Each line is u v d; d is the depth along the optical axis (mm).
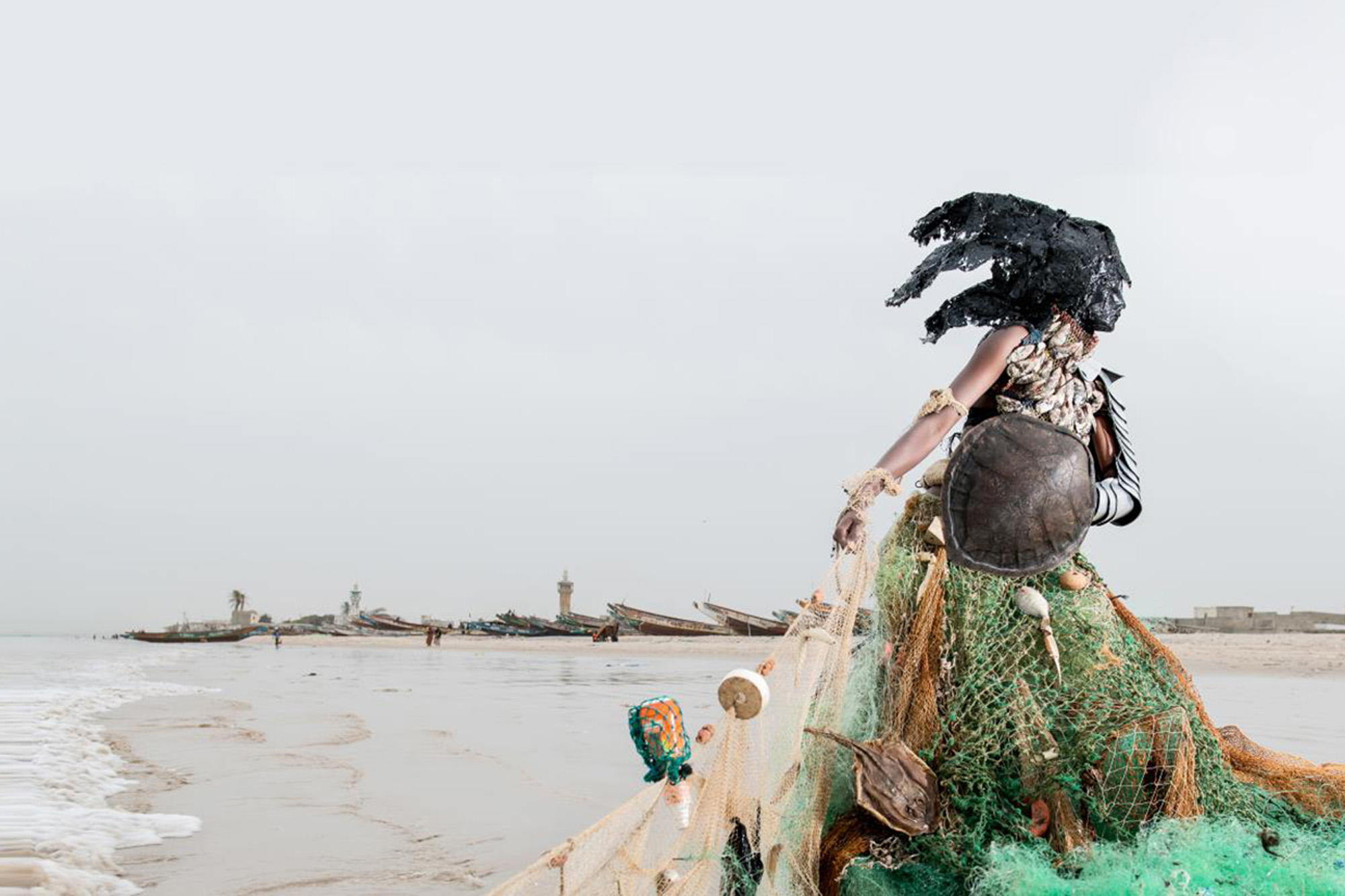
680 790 3359
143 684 30516
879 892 3025
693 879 3057
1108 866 2727
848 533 2996
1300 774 3076
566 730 14180
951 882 2969
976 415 3348
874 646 3229
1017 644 3035
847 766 3090
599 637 87938
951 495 3029
